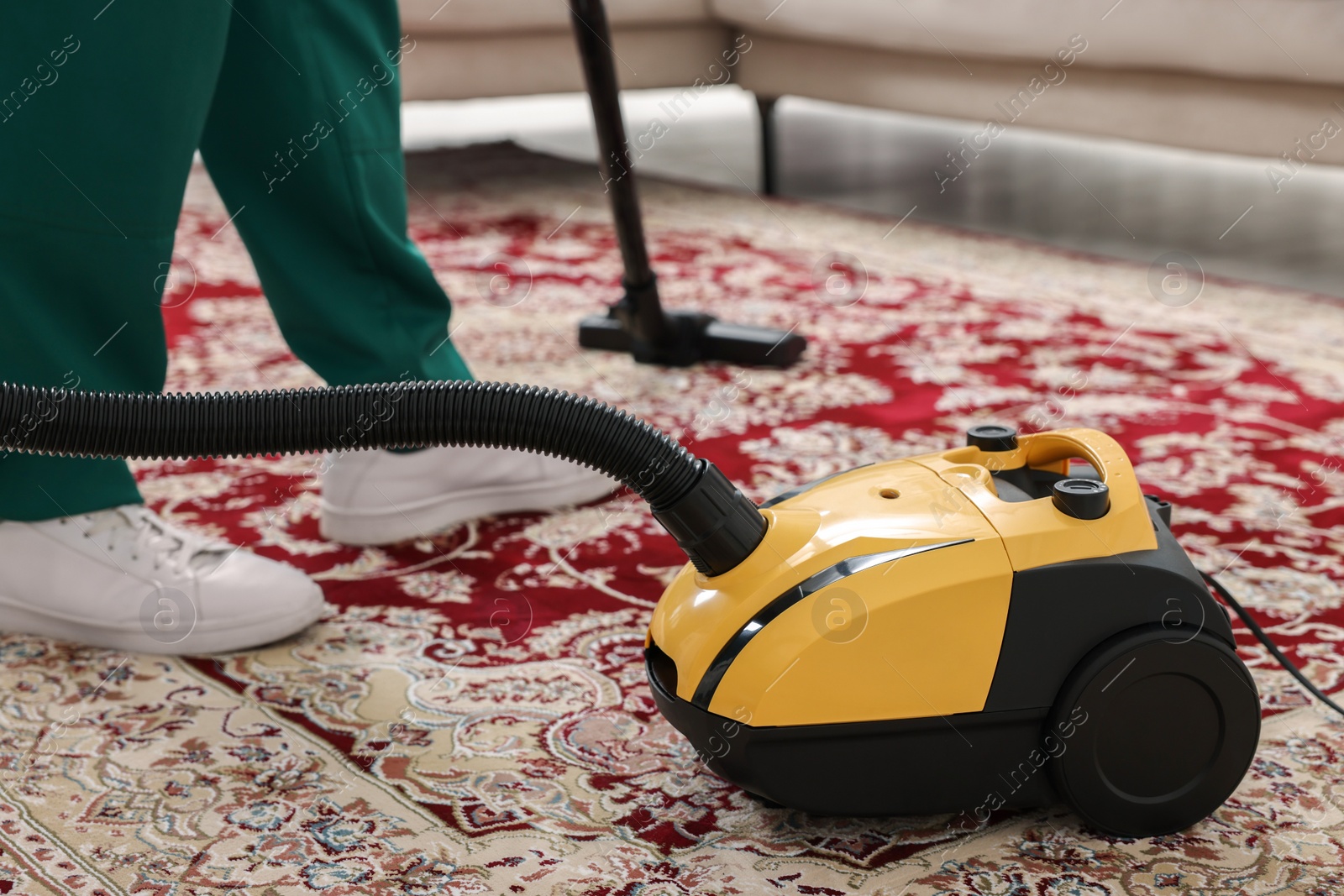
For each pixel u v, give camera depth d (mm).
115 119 967
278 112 1167
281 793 833
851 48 2906
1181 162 3818
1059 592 718
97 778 852
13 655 1044
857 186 3320
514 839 776
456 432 726
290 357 1918
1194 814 759
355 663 1023
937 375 1789
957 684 717
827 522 759
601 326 1946
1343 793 811
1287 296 2156
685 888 724
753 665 716
